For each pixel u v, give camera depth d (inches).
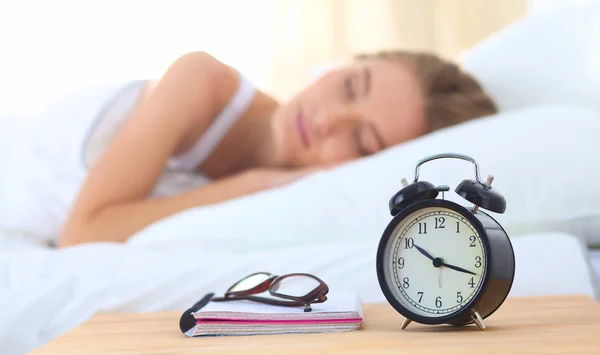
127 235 57.3
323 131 64.9
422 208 27.1
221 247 47.7
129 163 59.1
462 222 26.7
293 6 110.6
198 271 39.1
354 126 64.8
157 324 31.8
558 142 48.4
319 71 76.2
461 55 80.7
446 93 65.7
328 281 38.1
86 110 66.9
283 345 24.7
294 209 48.7
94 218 58.5
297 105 66.2
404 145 54.3
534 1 106.6
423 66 65.8
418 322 27.0
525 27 73.5
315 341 25.4
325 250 40.8
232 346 24.9
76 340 27.8
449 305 26.6
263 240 47.5
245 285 30.7
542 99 68.3
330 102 65.0
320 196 49.3
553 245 39.8
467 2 110.3
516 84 69.9
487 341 24.0
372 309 33.9
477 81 68.1
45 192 66.1
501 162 47.3
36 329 36.7
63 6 103.0
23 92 101.6
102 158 60.4
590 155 47.5
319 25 111.9
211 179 69.0
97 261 41.0
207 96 59.2
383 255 27.7
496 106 68.0
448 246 26.9
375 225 47.2
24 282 39.1
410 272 27.3
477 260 26.4
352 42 112.0
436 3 111.4
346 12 112.2
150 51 103.4
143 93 64.9
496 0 109.2
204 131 62.9
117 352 24.8
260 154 66.1
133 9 103.9
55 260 41.4
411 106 64.4
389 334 26.5
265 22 107.7
